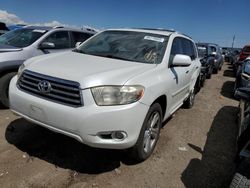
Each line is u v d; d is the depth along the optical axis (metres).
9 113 5.25
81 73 3.27
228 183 3.59
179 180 3.55
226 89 10.71
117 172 3.56
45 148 3.99
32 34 6.36
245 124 3.29
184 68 5.17
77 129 3.09
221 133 5.39
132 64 3.87
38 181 3.23
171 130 5.26
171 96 4.39
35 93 3.37
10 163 3.54
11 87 3.69
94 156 3.89
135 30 4.90
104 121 3.06
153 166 3.80
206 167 3.96
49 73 3.32
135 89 3.25
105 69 3.47
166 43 4.55
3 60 5.31
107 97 3.10
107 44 4.62
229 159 4.28
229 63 27.33
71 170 3.51
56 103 3.17
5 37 6.58
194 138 5.00
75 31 7.22
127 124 3.17
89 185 3.25
